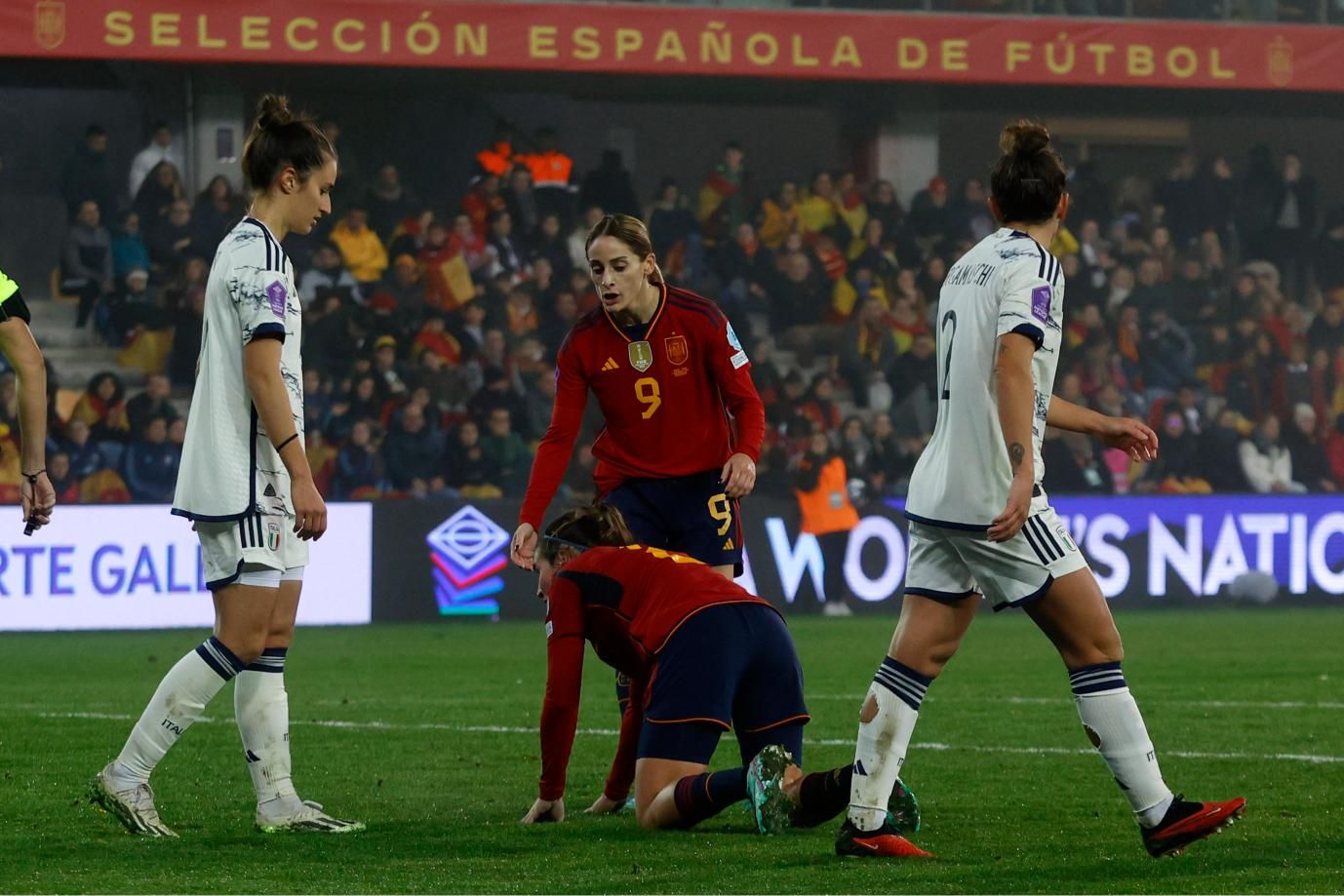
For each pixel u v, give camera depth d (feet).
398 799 66.69
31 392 57.93
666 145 252.01
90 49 190.08
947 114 249.34
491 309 207.72
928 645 52.16
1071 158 253.65
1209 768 75.05
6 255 231.30
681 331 66.54
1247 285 233.55
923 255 230.89
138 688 115.75
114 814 56.08
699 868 49.70
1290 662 132.57
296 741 86.53
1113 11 228.43
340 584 172.96
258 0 195.11
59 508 165.78
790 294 222.69
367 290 210.59
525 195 219.41
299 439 55.42
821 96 238.27
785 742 57.93
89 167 211.82
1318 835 56.18
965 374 51.11
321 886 46.78
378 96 230.27
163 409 183.73
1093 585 50.85
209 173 218.59
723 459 67.97
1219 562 196.54
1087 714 51.01
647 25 207.62
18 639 157.69
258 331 54.44
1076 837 56.44
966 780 71.46
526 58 203.92
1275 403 222.89
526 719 97.35
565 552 62.28
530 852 52.80
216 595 56.39
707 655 56.70
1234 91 240.12
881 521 188.14
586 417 196.75
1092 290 226.38
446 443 189.26
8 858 51.60
